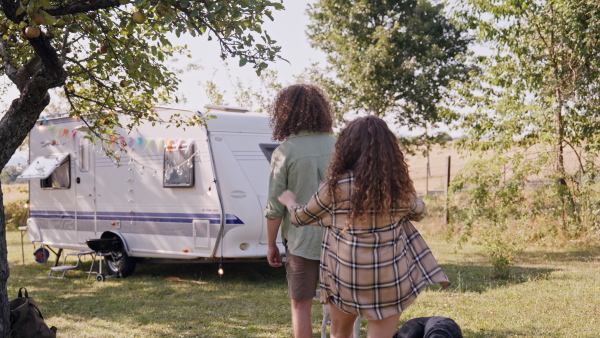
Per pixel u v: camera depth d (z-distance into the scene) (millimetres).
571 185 10234
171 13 3807
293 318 3260
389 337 2662
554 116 10297
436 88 20172
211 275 9250
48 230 10484
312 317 6082
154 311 6633
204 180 8266
